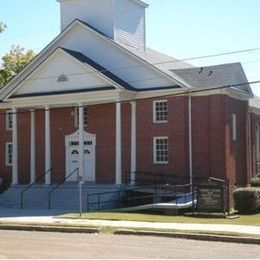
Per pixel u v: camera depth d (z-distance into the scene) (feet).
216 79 129.90
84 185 127.44
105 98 129.18
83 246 59.16
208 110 128.57
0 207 127.65
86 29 141.38
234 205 102.83
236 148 136.15
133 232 73.31
